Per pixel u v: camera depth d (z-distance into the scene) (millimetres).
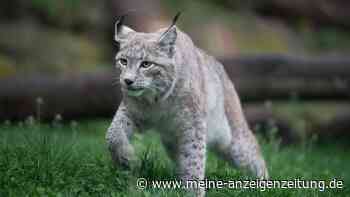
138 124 7227
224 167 8367
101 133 12984
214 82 7969
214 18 17875
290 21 20203
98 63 16750
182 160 7203
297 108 14109
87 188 6707
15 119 12414
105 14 17984
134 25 16234
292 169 9234
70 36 17328
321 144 14148
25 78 12562
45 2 17656
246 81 13414
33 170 6707
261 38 18078
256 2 19812
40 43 16422
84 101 12711
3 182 6461
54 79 12641
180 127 7176
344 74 13984
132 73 6762
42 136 7914
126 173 6953
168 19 16891
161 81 6906
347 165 10883
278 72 13664
